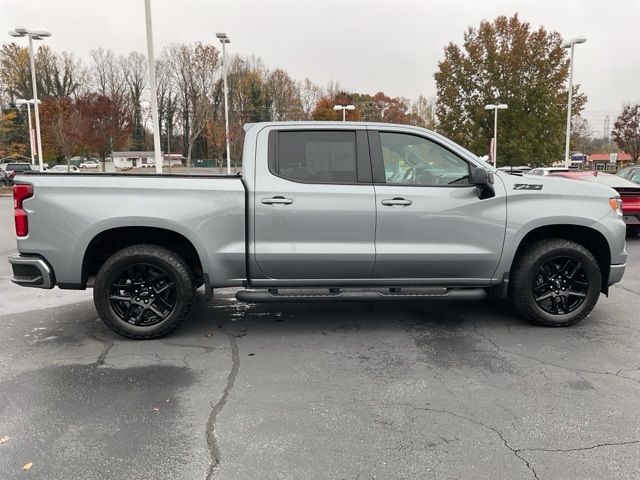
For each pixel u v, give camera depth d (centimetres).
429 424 328
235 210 468
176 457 292
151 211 459
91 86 6431
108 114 3778
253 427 326
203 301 633
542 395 368
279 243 473
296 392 376
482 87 3916
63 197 457
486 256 489
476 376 402
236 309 595
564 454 294
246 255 473
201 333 510
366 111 7594
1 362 436
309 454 295
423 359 438
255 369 419
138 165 6556
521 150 3722
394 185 481
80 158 6675
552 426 325
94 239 468
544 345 469
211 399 365
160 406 354
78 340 491
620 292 662
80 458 291
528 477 272
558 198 496
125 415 342
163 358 444
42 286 465
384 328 523
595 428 322
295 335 504
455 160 492
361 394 372
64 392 377
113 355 452
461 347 466
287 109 6662
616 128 4278
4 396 371
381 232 478
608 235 501
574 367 418
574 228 511
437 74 4109
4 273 816
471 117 3984
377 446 303
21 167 4347
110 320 479
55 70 6384
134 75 6438
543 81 3784
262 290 489
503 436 313
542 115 3806
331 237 475
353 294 486
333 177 481
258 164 477
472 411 345
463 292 495
